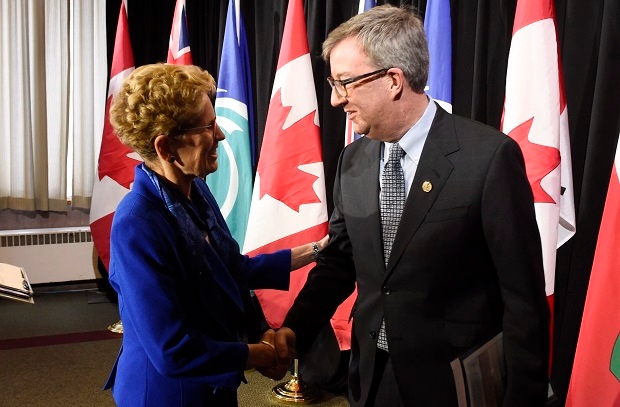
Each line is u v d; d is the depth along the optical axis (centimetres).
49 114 491
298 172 278
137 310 121
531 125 203
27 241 485
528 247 122
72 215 505
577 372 188
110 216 380
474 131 130
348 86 129
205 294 130
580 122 224
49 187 498
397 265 133
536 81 202
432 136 132
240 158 318
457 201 126
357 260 144
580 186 228
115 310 459
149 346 121
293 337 152
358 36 128
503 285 125
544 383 123
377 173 141
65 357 362
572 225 214
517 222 121
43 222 497
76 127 497
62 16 480
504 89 249
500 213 122
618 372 179
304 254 172
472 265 129
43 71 477
